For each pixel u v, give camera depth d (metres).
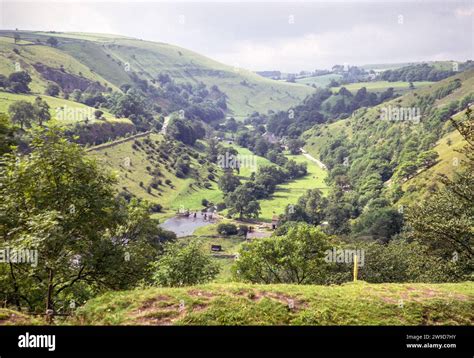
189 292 19.94
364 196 143.25
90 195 21.98
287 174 199.88
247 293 20.14
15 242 20.00
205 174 187.62
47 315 18.72
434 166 130.50
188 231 123.00
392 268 45.75
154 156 176.00
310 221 134.25
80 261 22.94
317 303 19.78
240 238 118.81
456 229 28.88
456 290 22.41
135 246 26.62
